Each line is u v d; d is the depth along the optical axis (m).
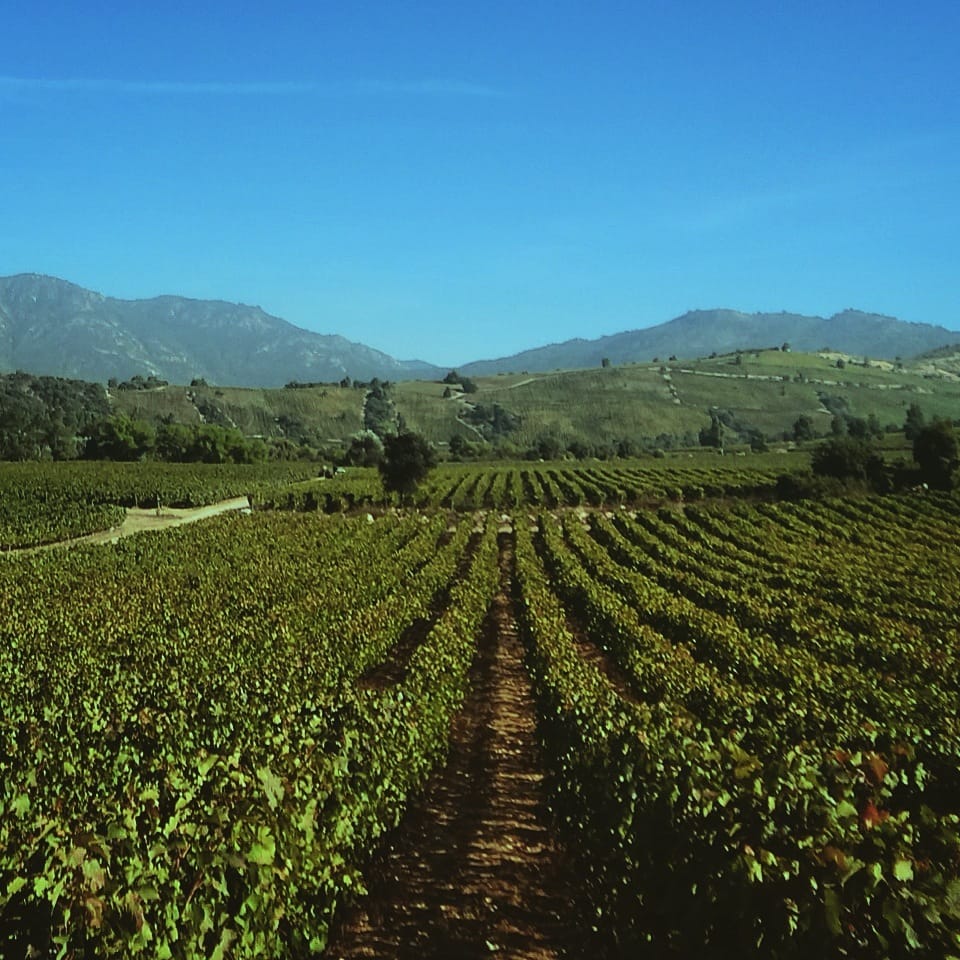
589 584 36.34
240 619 27.89
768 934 6.77
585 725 14.00
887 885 6.24
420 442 84.62
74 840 6.82
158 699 15.62
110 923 6.39
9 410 153.00
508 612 38.25
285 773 10.12
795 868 6.85
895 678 20.58
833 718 15.50
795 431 173.38
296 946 8.52
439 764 16.81
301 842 8.80
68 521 64.94
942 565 46.22
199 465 117.06
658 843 8.87
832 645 24.50
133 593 32.69
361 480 99.75
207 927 7.09
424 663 20.34
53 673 18.20
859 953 6.18
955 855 6.99
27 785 10.16
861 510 70.62
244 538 53.19
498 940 9.52
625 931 8.99
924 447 82.25
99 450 128.00
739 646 23.36
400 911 10.31
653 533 61.34
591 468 122.94
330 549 49.78
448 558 48.66
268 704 15.96
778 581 40.34
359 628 25.25
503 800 15.12
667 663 21.62
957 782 12.73
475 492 91.31
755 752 12.95
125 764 11.17
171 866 7.36
